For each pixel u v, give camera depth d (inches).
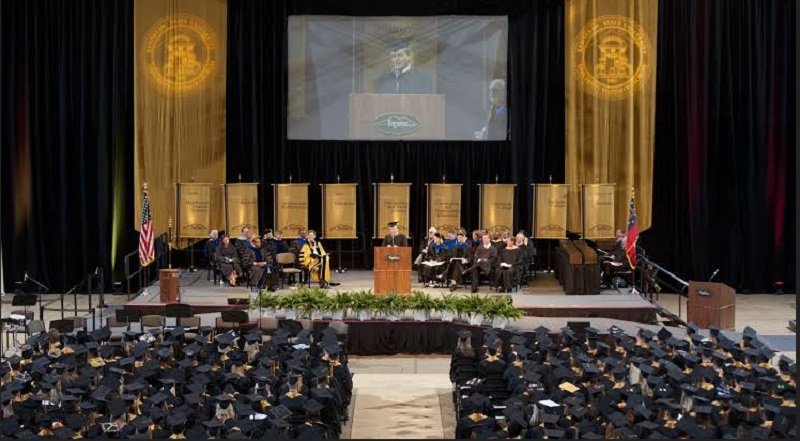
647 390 819.4
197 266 1445.6
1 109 1413.6
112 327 1060.5
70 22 1402.6
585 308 1159.6
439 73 1418.6
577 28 1406.3
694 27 1406.3
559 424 722.2
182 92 1408.7
